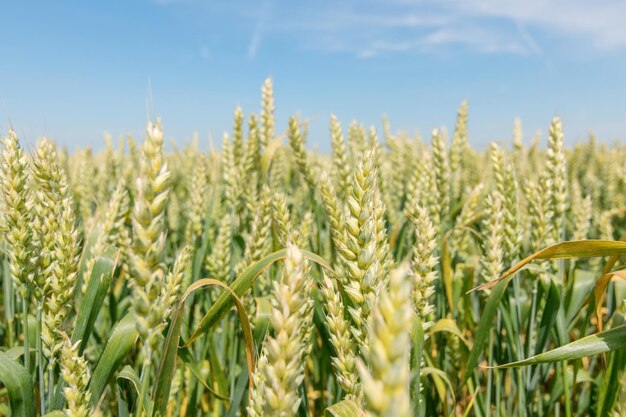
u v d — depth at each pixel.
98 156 10.76
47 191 2.56
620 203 10.38
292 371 1.46
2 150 2.47
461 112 7.01
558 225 3.86
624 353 2.65
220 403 3.81
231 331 4.00
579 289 3.70
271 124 5.58
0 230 2.53
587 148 15.95
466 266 4.50
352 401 1.89
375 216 2.09
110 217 3.54
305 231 4.44
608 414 2.73
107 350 2.43
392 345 0.82
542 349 3.43
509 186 3.61
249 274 2.54
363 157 2.07
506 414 3.82
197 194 5.21
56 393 2.51
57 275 2.46
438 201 4.75
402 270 0.88
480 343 3.04
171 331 2.02
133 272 1.61
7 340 4.07
